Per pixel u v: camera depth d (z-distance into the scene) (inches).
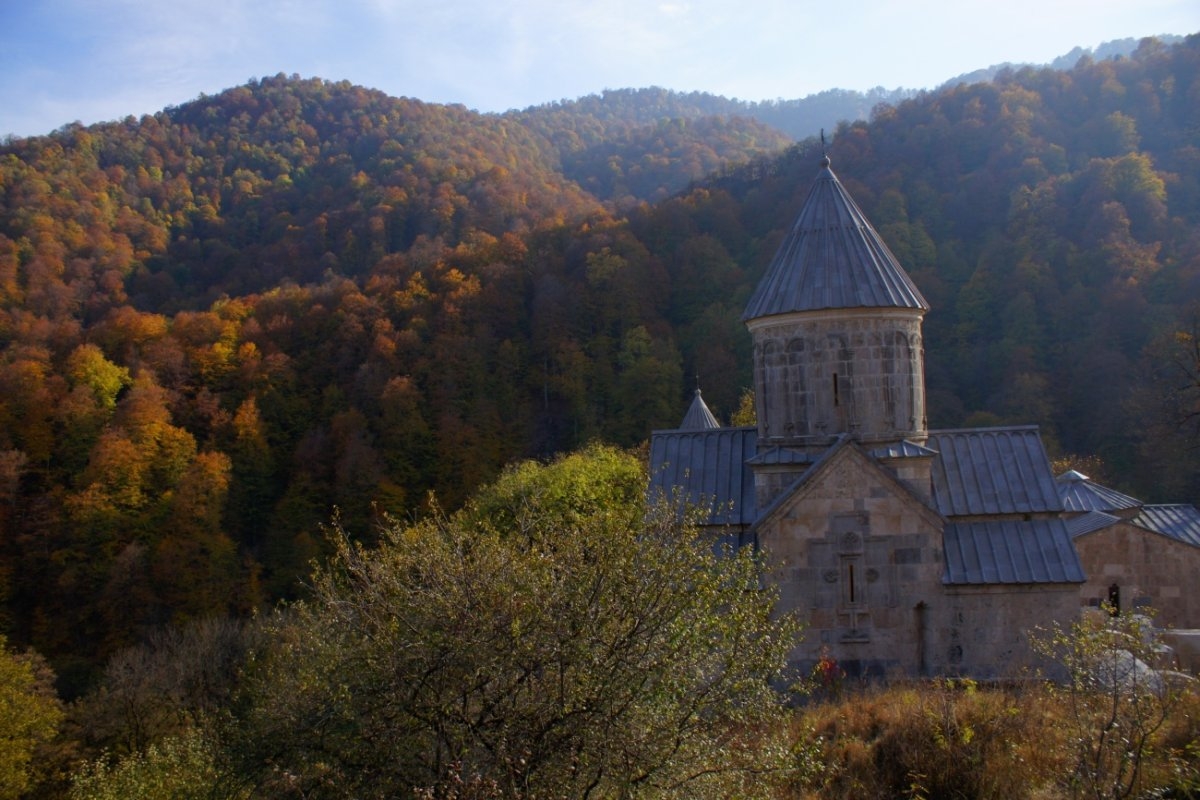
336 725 452.8
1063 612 838.5
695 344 2810.0
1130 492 2023.9
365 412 2573.8
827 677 808.9
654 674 428.1
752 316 915.4
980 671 838.5
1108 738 509.7
